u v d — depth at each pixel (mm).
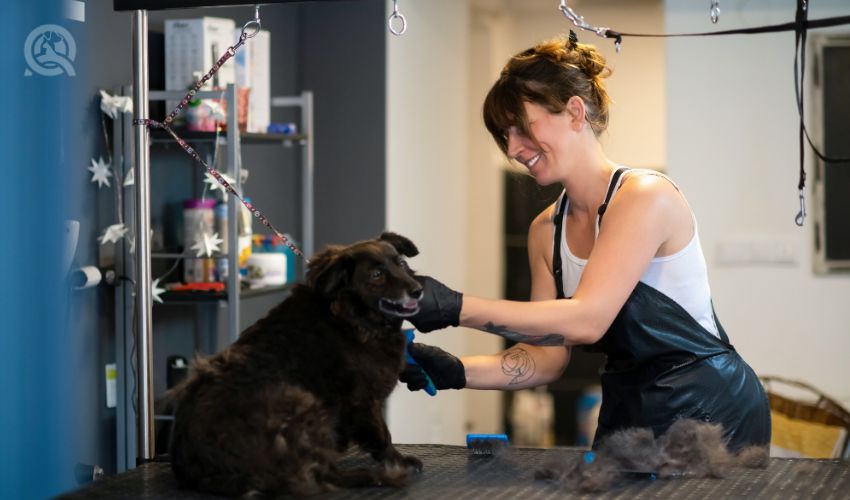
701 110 4391
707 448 1709
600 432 2062
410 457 1735
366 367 1669
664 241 1881
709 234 4410
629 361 1976
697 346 1913
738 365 1954
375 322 1688
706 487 1588
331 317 1675
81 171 2904
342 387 1649
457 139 5590
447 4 5281
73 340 2869
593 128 1947
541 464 1750
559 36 2035
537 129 1900
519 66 1909
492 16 6133
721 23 4355
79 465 2906
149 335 2061
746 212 4387
